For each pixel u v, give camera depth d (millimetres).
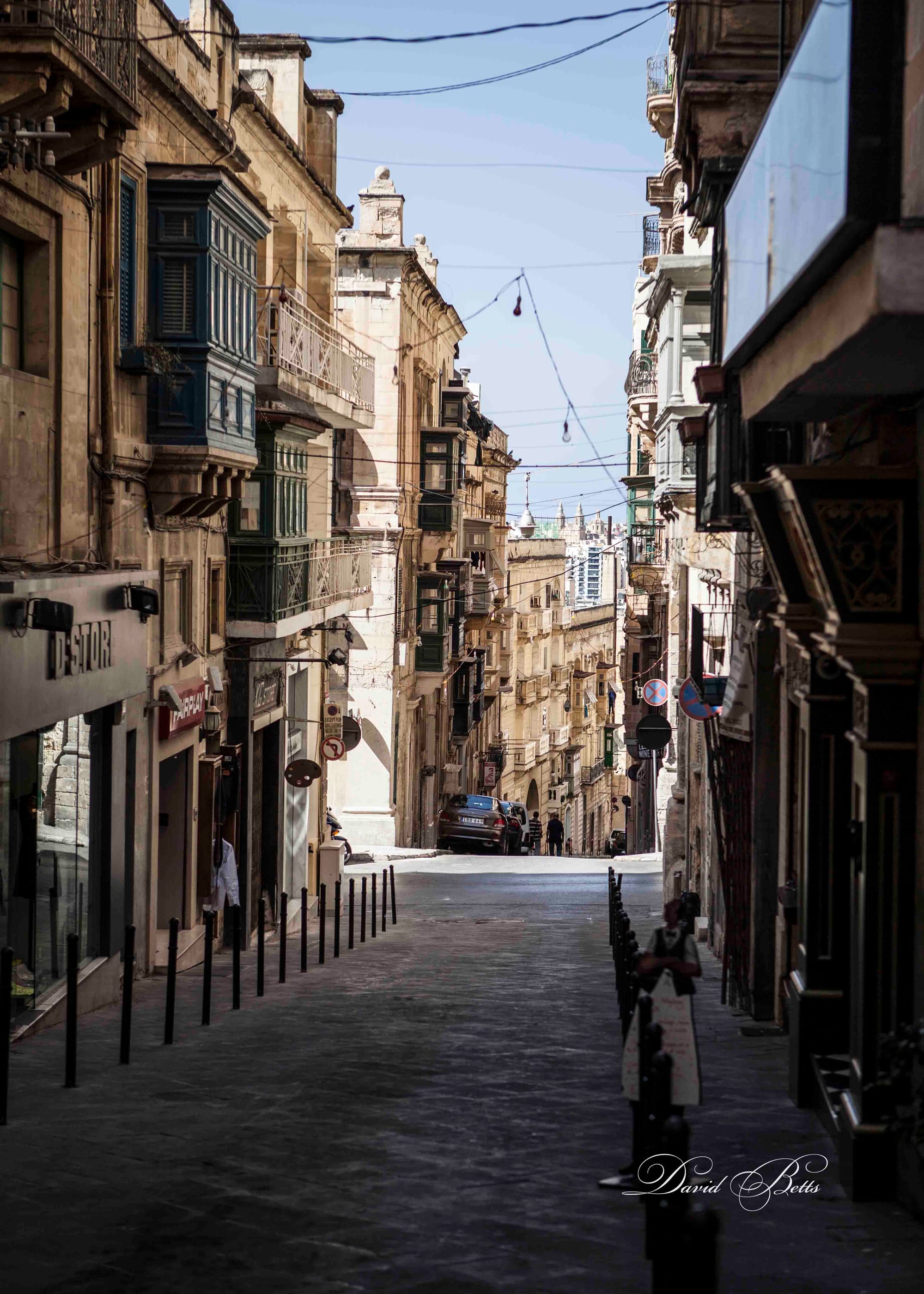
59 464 14164
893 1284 6285
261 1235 6984
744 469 12938
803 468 7453
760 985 13508
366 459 38719
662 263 21562
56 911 13805
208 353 16906
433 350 46469
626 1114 9484
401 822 40562
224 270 17531
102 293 15242
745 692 13914
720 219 12828
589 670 87812
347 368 25938
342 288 38781
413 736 43094
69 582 13320
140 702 16609
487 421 58844
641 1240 6898
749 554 14234
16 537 13250
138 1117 9344
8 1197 7578
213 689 19500
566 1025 13164
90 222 14852
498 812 48281
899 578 7465
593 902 27984
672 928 8297
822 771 9531
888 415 7832
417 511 43000
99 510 15367
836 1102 8602
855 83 5520
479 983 16266
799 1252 6719
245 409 18922
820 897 9555
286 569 21672
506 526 66312
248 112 21719
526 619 69688
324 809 28000
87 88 11953
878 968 7578
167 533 17766
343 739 29516
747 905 14297
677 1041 7809
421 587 43219
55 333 14062
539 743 73125
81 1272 6496
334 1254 6711
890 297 5395
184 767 18812
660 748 34094
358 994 15312
